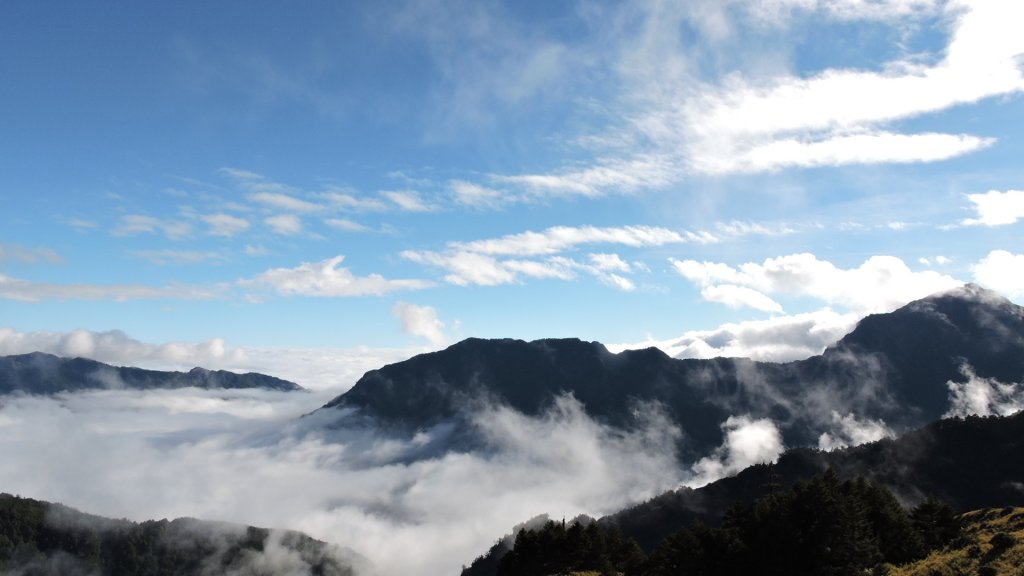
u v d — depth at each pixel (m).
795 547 60.72
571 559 92.81
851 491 72.25
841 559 59.53
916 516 74.69
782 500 64.38
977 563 55.03
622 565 93.94
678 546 74.56
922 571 57.19
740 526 69.31
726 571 65.56
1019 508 76.31
